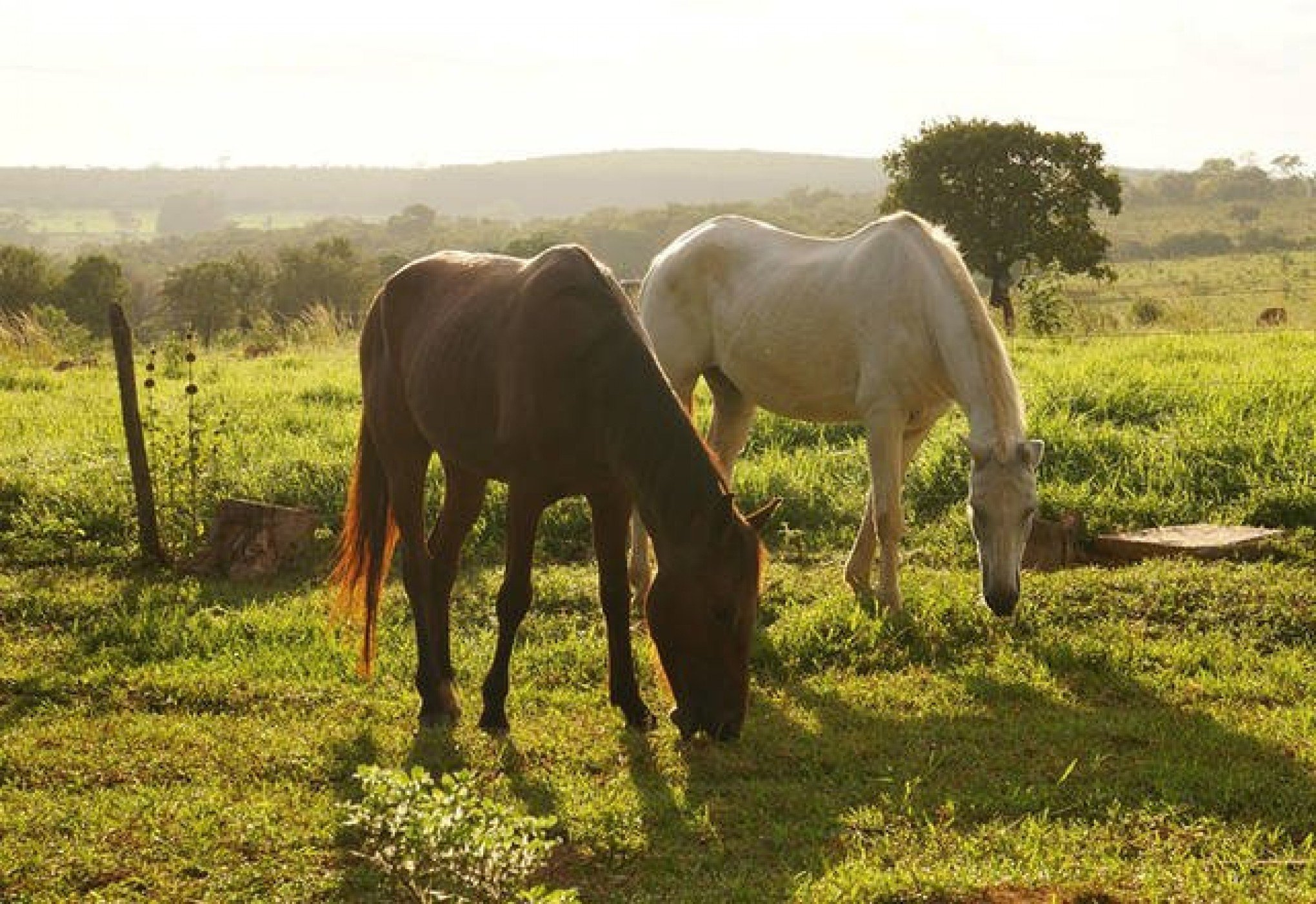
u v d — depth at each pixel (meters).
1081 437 9.59
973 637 6.74
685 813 4.86
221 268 56.56
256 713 6.04
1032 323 21.31
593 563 8.35
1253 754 5.23
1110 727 5.53
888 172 37.59
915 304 6.82
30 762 5.39
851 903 4.04
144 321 57.38
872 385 7.00
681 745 5.51
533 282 5.63
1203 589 7.00
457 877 3.66
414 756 5.46
